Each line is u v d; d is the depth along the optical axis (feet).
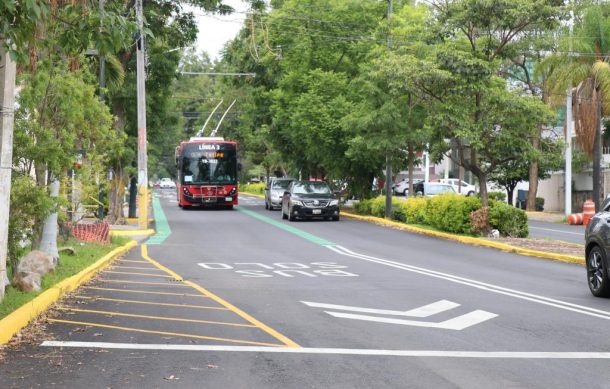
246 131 225.35
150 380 23.27
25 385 22.58
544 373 24.36
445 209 89.45
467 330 31.81
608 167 154.92
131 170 108.27
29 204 39.60
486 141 83.66
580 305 38.81
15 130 40.22
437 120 82.89
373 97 109.70
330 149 130.52
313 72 130.00
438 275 52.29
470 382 23.15
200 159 148.25
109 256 60.49
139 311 36.42
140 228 95.09
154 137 122.42
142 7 89.35
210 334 30.78
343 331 31.50
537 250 68.49
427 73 80.74
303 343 29.07
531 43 119.44
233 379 23.48
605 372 24.54
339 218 120.47
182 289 44.73
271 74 155.43
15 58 29.01
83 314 35.32
